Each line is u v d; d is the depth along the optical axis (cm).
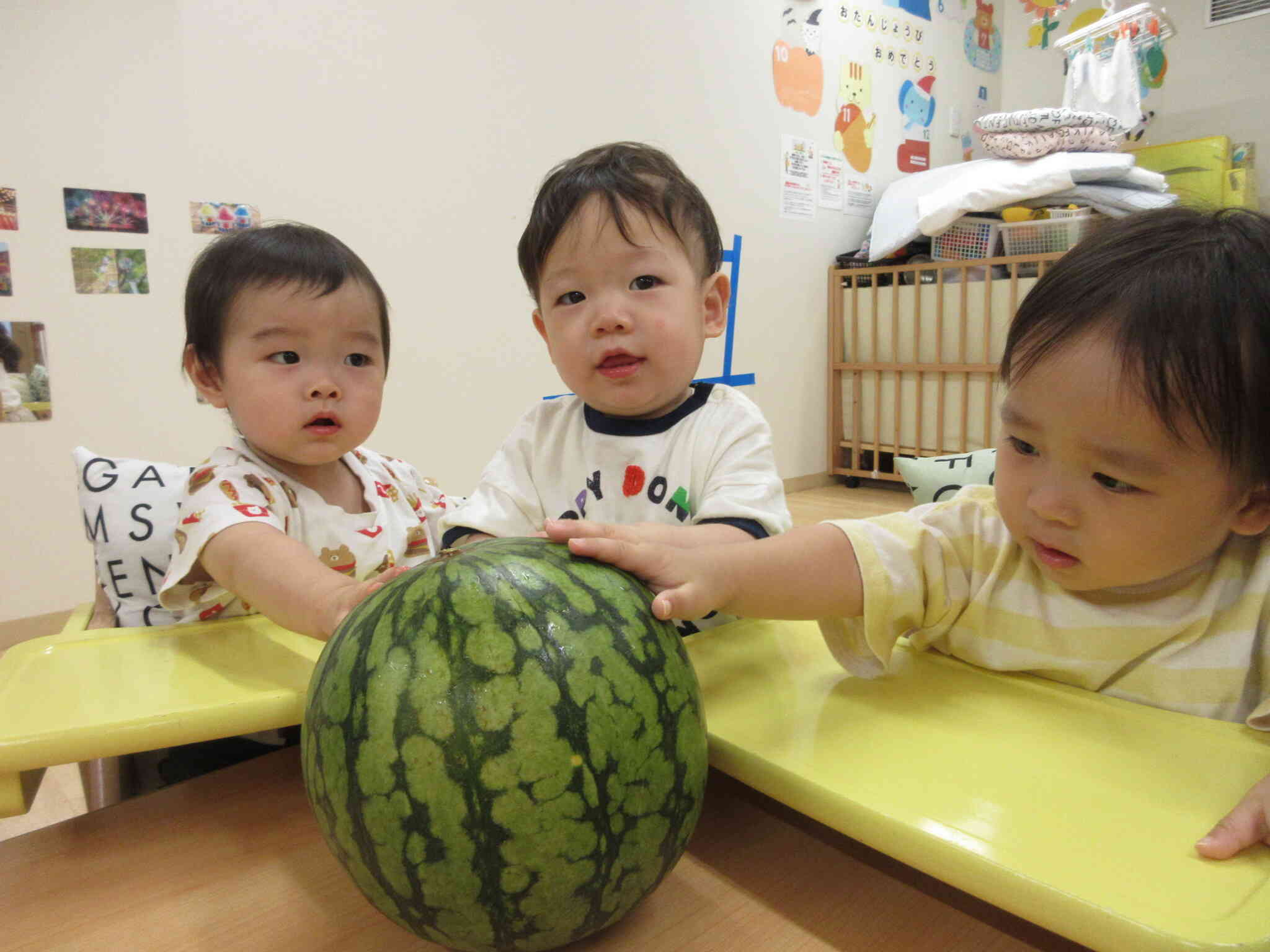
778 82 297
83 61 168
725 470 75
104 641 67
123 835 52
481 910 35
